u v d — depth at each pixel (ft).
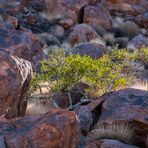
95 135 44.62
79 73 59.98
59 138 34.99
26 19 155.74
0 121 37.45
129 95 51.01
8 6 153.99
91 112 51.93
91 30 158.81
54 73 60.75
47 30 159.22
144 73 95.25
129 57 79.30
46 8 165.99
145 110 46.14
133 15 198.80
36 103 60.13
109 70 66.54
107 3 198.49
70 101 60.13
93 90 63.57
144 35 181.57
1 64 39.81
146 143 41.88
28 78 44.68
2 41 78.69
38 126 34.91
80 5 178.50
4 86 38.86
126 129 45.01
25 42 81.41
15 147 33.76
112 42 159.33
